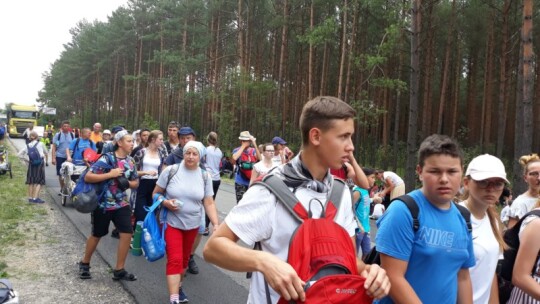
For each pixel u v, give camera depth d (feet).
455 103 107.24
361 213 19.49
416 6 51.88
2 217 30.91
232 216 6.40
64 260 22.41
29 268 20.86
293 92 125.08
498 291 10.50
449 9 91.25
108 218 19.52
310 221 6.15
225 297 18.42
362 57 73.87
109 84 213.66
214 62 126.00
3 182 49.34
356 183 17.67
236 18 119.85
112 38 184.14
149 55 168.86
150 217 16.80
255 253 5.80
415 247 8.04
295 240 6.03
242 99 107.04
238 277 21.16
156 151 25.34
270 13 110.01
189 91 136.36
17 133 163.43
